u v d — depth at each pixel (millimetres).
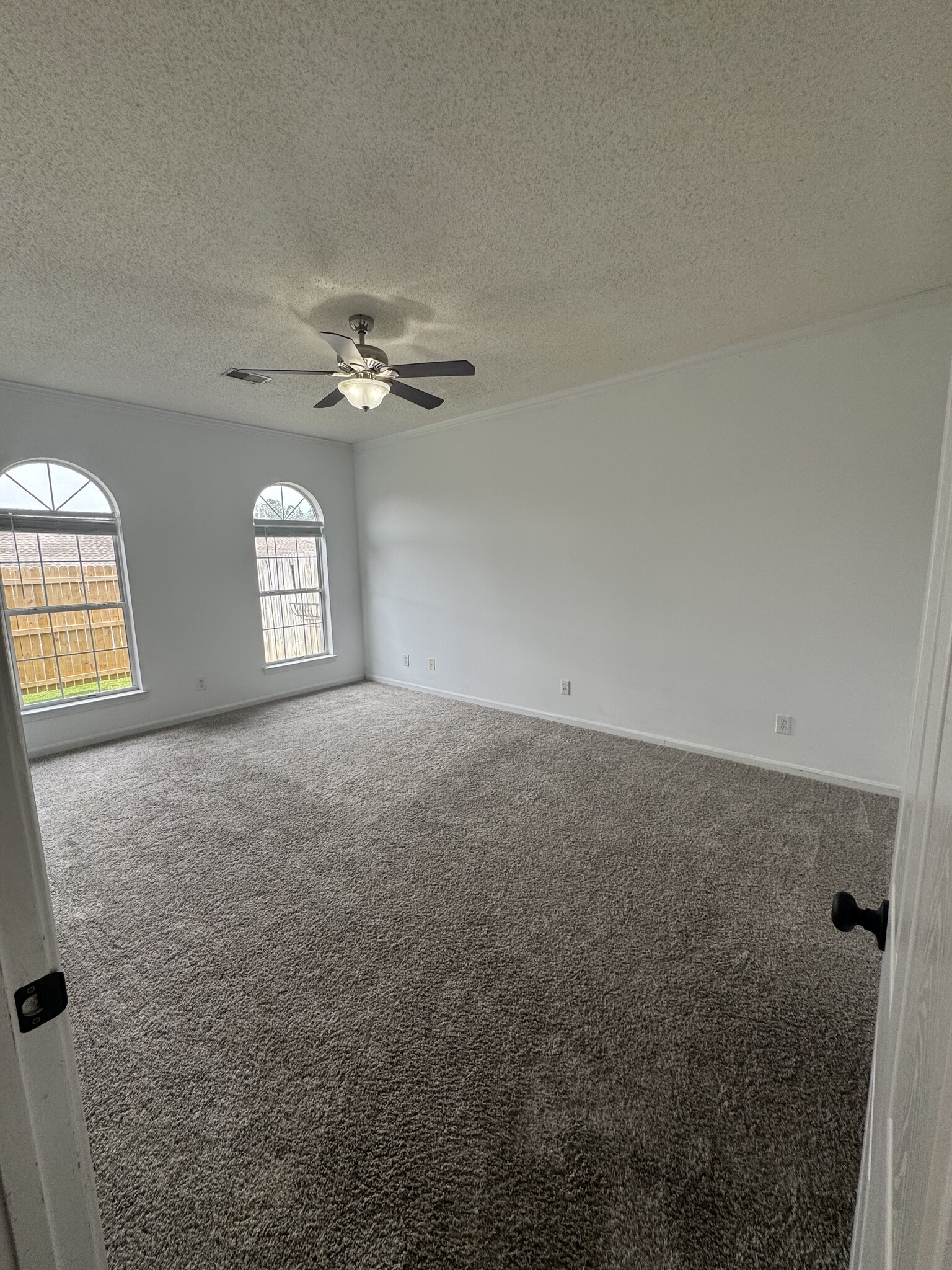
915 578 2850
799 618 3225
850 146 1664
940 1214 268
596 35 1318
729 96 1483
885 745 3035
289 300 2559
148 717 4410
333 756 3795
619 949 1935
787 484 3170
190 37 1283
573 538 4168
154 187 1788
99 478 4047
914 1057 439
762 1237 1126
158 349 3100
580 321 2863
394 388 2859
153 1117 1384
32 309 2605
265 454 5020
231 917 2143
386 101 1479
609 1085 1450
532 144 1643
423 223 2006
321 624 5699
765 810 2908
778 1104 1392
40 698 3930
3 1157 489
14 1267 501
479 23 1284
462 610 5008
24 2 1191
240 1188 1233
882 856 2471
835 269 2387
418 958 1912
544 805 3021
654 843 2613
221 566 4785
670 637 3764
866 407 2877
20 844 494
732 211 1972
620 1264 1094
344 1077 1484
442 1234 1147
